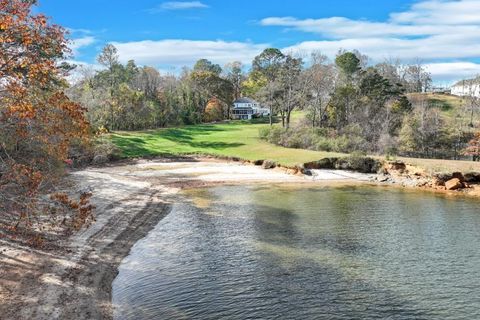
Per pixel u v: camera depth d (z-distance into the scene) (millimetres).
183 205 42625
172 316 18859
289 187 53688
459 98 139375
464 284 23062
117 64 132625
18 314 17734
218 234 32094
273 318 18938
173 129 109938
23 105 19828
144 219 36188
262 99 110188
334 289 22125
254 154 75875
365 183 56844
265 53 169625
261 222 35875
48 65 21578
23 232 27078
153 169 65875
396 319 19109
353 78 122562
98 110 92188
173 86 143250
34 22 20844
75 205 26688
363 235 32250
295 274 24109
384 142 83500
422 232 33219
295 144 83000
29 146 24047
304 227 34375
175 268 24734
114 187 49969
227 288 21984
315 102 100625
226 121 139375
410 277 23953
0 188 21688
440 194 49281
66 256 25000
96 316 18406
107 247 27750
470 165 55969
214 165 70125
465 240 31172
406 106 105312
